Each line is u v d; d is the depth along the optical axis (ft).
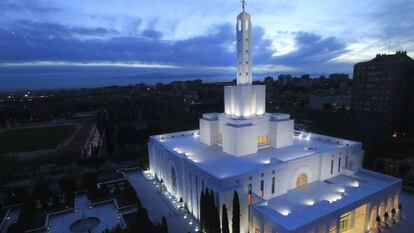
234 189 139.03
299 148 194.59
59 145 380.78
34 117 636.89
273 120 197.98
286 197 155.94
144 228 144.87
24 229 159.12
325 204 135.85
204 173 150.10
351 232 145.89
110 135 321.32
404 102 336.90
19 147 371.76
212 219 134.10
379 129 290.76
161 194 200.54
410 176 223.71
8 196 198.29
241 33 191.31
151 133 365.40
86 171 258.98
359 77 384.27
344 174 187.73
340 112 410.31
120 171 254.06
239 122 181.88
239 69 197.88
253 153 184.03
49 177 250.98
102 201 192.24
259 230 133.49
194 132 255.29
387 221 155.43
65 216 176.86
